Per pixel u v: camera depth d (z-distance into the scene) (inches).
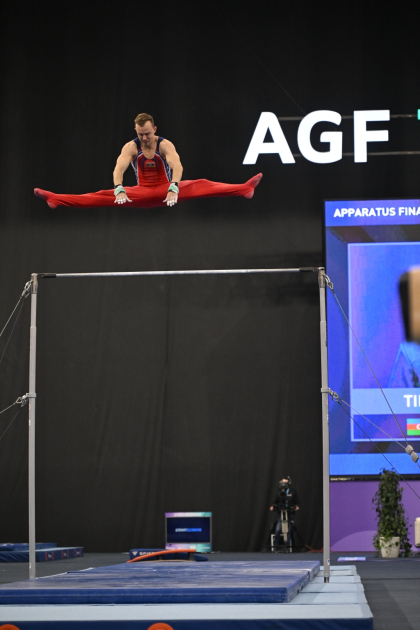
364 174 521.3
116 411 518.9
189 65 540.7
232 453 507.8
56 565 386.9
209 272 290.8
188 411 514.9
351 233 492.1
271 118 530.6
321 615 146.9
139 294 529.3
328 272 490.6
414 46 527.2
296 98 532.1
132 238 535.5
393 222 491.2
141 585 180.4
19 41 550.9
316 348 512.4
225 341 519.5
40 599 170.7
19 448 518.9
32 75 547.5
